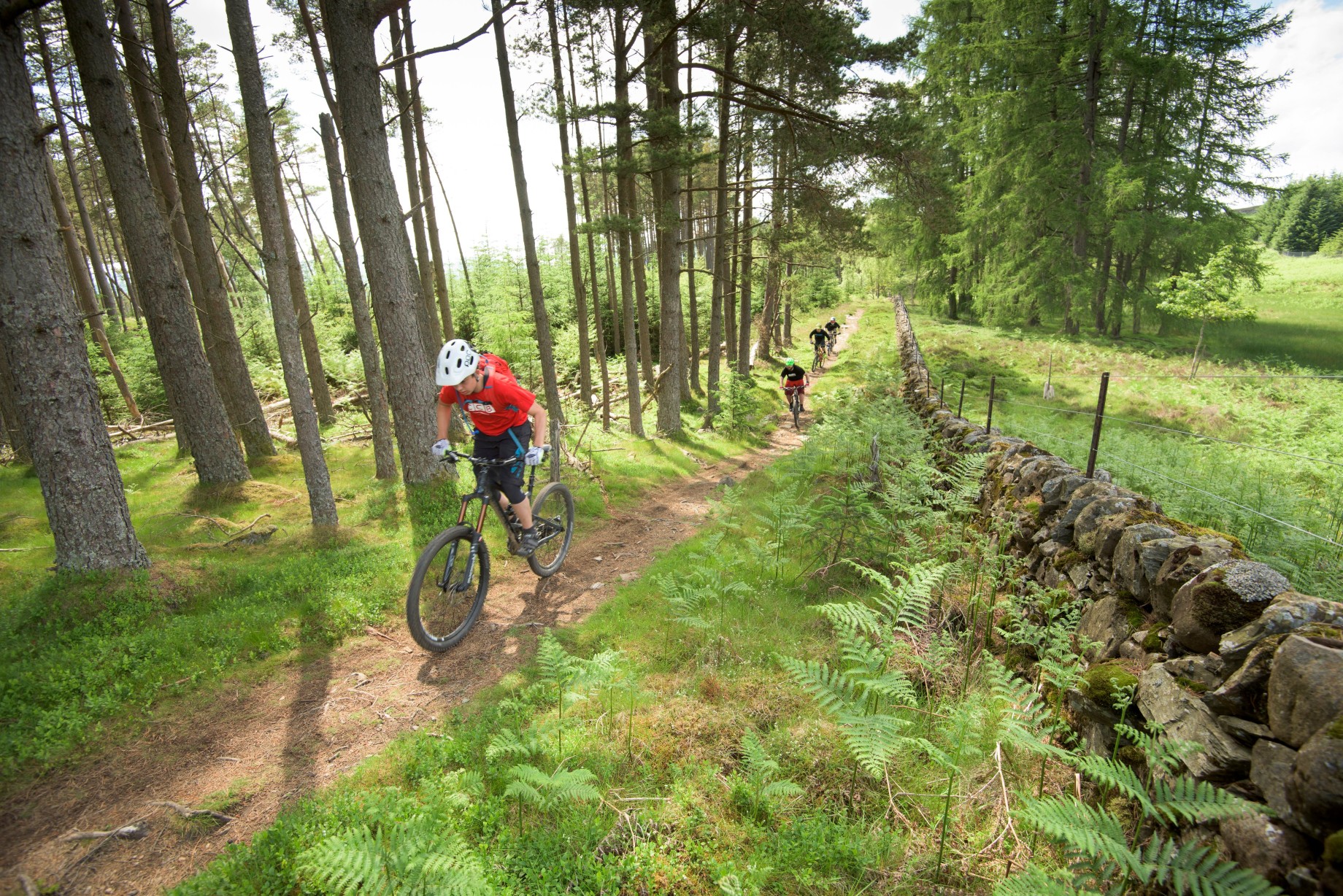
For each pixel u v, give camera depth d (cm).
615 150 1153
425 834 235
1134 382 1834
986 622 404
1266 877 179
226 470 977
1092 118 2752
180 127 1084
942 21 3466
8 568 603
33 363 502
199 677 418
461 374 453
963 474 572
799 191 1539
